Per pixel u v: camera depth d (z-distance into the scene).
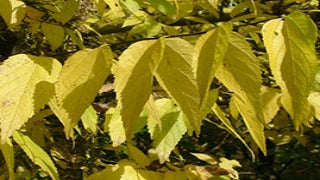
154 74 0.42
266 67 1.12
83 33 1.17
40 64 0.49
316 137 2.00
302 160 2.31
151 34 1.07
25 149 0.57
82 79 0.45
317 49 1.15
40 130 1.00
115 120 0.68
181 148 1.70
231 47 0.44
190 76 0.42
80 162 1.20
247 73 0.44
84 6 1.04
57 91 0.44
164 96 0.78
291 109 0.43
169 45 0.43
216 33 0.44
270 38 0.44
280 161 2.53
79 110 0.44
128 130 0.40
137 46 0.43
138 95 0.41
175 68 0.42
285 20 0.45
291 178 2.35
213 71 0.41
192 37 0.81
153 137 0.70
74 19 1.06
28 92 0.47
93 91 0.44
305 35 0.44
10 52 1.06
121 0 0.85
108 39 1.24
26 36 1.11
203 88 0.41
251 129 0.52
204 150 1.72
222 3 0.98
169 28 1.06
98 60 0.46
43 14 0.94
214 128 1.80
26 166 1.07
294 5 1.11
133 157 0.80
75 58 0.46
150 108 0.50
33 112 0.46
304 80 0.43
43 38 1.15
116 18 1.16
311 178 2.32
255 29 0.83
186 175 0.81
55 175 0.58
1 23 1.03
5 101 0.46
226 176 0.87
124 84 0.41
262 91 0.69
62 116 0.47
